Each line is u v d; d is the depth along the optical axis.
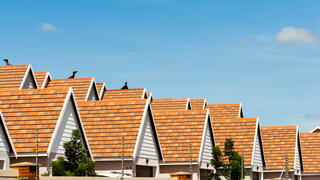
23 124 41.34
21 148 39.88
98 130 48.25
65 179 35.12
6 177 32.62
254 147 63.84
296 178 76.06
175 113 57.28
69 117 42.78
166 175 54.06
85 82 63.66
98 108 49.91
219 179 57.12
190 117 56.72
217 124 66.12
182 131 55.78
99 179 37.69
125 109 49.34
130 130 47.78
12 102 43.06
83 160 40.12
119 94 68.12
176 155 53.97
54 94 42.81
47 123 41.06
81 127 43.78
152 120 51.16
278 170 70.44
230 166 57.09
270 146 72.62
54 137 40.19
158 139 52.19
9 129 41.16
